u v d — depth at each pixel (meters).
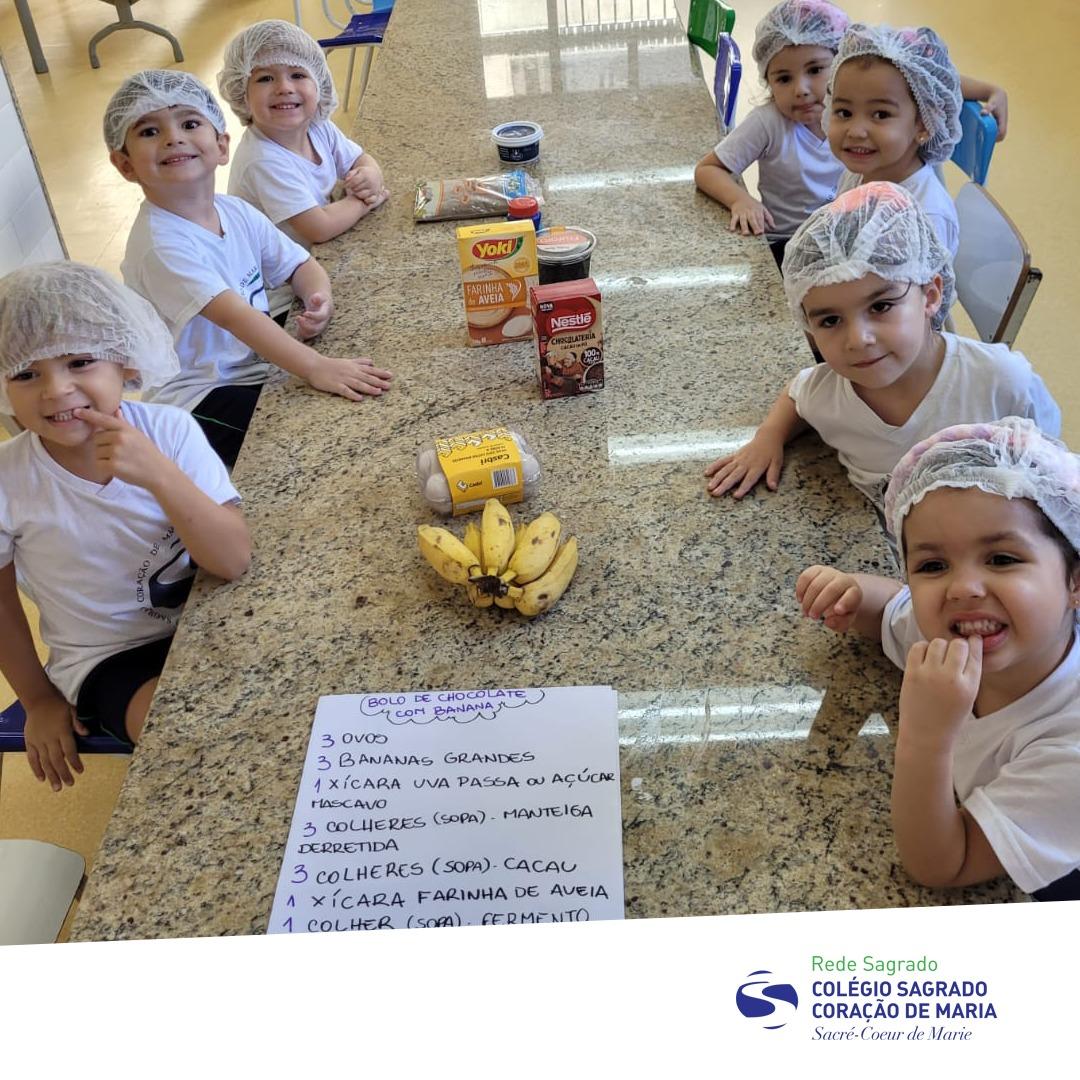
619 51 2.77
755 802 0.94
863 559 1.20
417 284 1.89
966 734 0.96
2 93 2.68
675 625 1.13
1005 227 1.76
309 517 1.35
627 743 1.00
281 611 1.20
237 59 2.20
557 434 1.45
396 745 1.01
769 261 1.82
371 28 3.89
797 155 2.38
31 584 1.41
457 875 0.90
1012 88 4.12
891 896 0.87
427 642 1.14
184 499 1.21
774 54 2.26
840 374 1.37
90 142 4.60
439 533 1.20
